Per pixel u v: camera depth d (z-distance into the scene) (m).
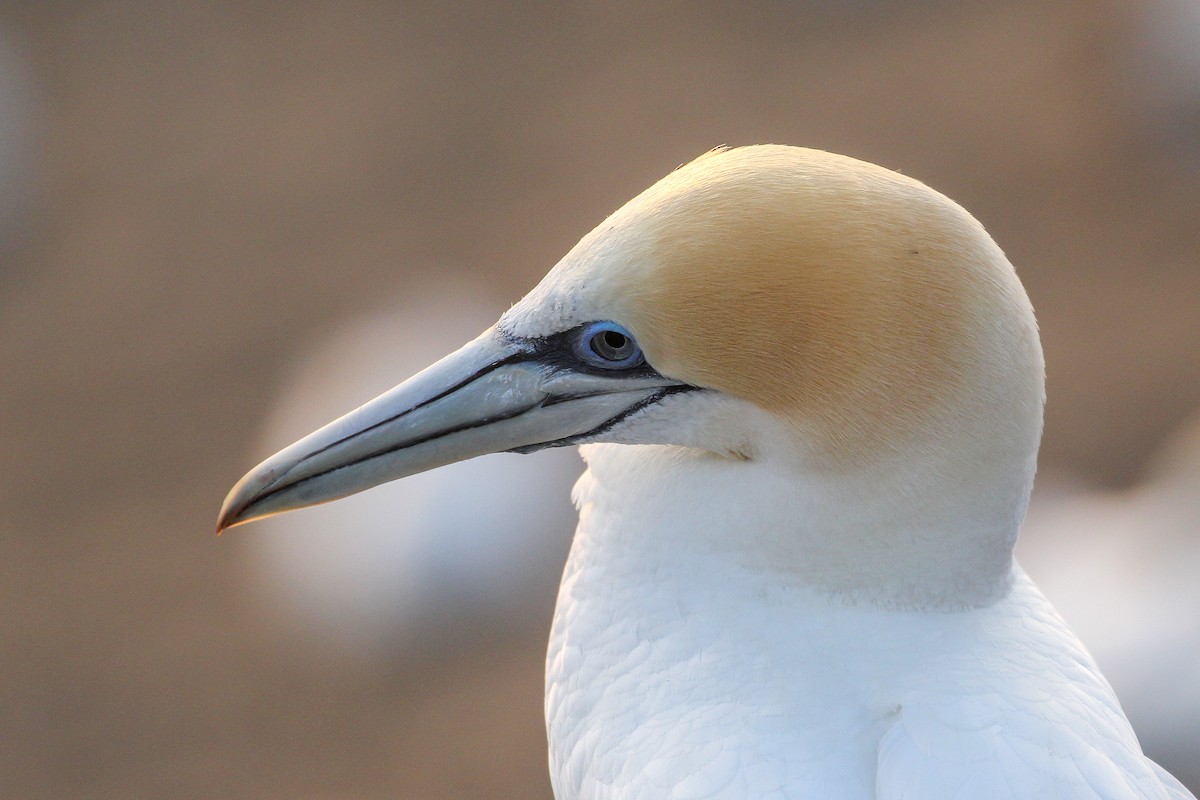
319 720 15.38
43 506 18.20
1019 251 20.67
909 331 5.26
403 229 22.08
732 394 5.58
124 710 15.66
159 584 17.02
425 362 17.72
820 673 5.49
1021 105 23.14
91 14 27.52
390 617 15.84
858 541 5.53
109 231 22.98
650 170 22.53
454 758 14.79
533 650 15.77
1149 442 17.19
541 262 20.95
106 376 20.25
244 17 27.39
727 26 25.77
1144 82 22.11
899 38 24.94
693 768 5.41
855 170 5.44
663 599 5.79
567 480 16.38
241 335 20.64
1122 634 12.04
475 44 26.03
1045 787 5.18
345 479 6.29
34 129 24.64
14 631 16.58
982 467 5.39
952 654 5.53
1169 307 19.36
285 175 23.64
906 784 5.15
